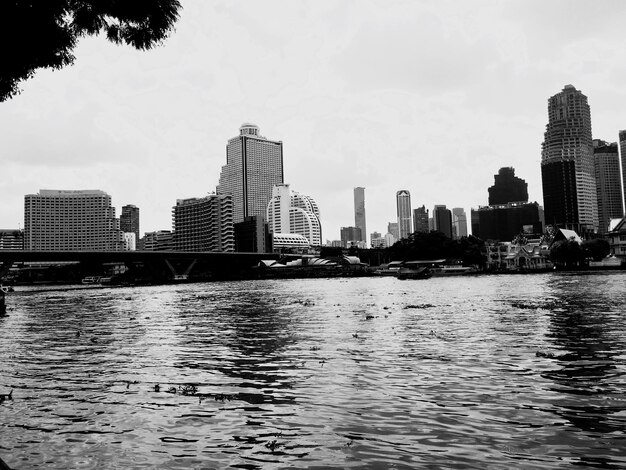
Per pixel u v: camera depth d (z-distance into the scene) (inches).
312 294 3186.5
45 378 816.9
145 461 457.7
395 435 501.7
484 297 2368.4
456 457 442.3
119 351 1080.2
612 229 6988.2
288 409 599.8
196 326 1533.0
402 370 782.5
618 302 1784.0
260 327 1429.6
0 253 6131.9
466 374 743.1
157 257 7755.9
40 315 2208.4
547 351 898.7
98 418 588.1
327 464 437.7
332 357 909.2
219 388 711.7
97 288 6304.1
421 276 5797.2
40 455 478.3
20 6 372.2
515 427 512.1
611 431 492.1
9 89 418.6
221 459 456.8
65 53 416.8
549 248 6924.2
